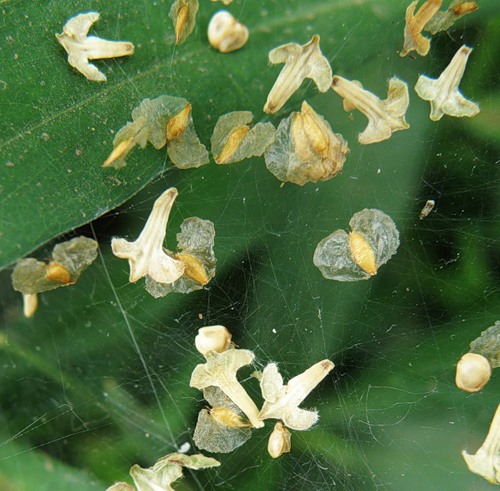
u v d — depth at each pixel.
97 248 0.10
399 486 0.10
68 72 0.10
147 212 0.10
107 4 0.10
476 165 0.10
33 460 0.10
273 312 0.10
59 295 0.10
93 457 0.10
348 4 0.10
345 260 0.10
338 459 0.10
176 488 0.10
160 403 0.10
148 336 0.10
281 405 0.10
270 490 0.10
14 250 0.10
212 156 0.10
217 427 0.10
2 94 0.10
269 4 0.10
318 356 0.10
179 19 0.10
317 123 0.10
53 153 0.10
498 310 0.10
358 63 0.10
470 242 0.10
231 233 0.10
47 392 0.10
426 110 0.10
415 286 0.10
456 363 0.10
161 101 0.10
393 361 0.10
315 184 0.10
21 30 0.10
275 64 0.10
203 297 0.10
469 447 0.10
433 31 0.10
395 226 0.10
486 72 0.10
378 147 0.10
